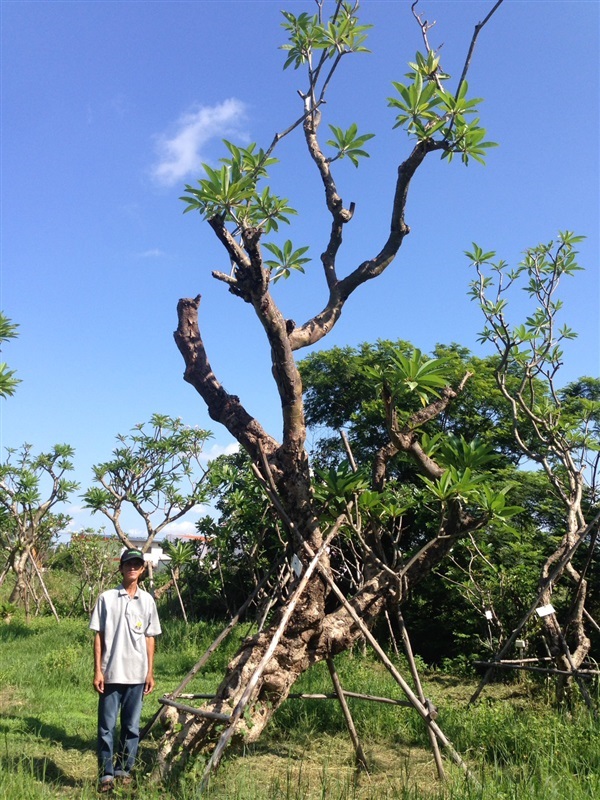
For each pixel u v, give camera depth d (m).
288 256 6.39
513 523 12.26
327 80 6.84
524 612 10.11
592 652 10.30
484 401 14.14
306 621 5.55
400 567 5.99
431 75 6.24
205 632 12.41
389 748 6.26
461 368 14.05
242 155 5.75
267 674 5.43
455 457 5.98
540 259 8.88
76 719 7.00
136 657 5.41
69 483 16.64
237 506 13.63
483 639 11.07
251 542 13.34
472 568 11.31
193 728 5.18
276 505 5.68
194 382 6.24
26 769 5.14
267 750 6.12
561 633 7.45
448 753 5.59
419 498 11.09
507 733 5.82
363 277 6.54
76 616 17.27
